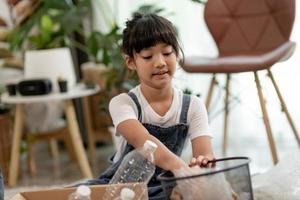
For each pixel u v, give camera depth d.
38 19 3.03
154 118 1.48
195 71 2.14
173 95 1.51
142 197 1.21
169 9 3.17
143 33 1.37
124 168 1.31
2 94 3.07
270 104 2.98
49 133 3.09
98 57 3.23
